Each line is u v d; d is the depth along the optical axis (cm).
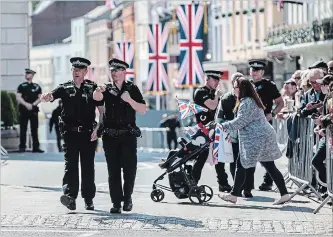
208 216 2773
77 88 2827
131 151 2800
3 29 6875
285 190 3027
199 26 7212
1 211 2897
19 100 5769
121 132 2784
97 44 18350
